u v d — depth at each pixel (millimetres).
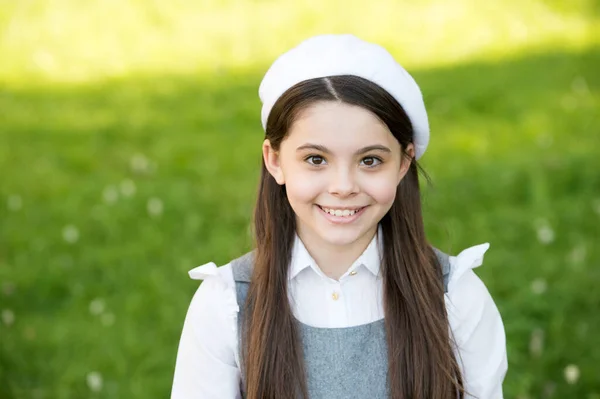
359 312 2424
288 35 10703
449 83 8547
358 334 2391
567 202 5805
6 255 5418
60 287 5074
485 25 10758
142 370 4234
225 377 2449
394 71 2205
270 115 2291
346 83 2148
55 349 4461
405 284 2414
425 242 2504
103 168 6820
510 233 5336
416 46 10156
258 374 2348
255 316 2387
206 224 5703
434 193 5766
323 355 2379
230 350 2434
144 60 10078
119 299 4887
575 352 4090
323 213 2256
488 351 2498
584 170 6191
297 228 2434
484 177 6168
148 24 11125
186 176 6598
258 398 2350
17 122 7879
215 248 5336
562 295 4551
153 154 7051
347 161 2176
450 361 2393
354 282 2434
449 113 7762
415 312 2395
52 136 7523
